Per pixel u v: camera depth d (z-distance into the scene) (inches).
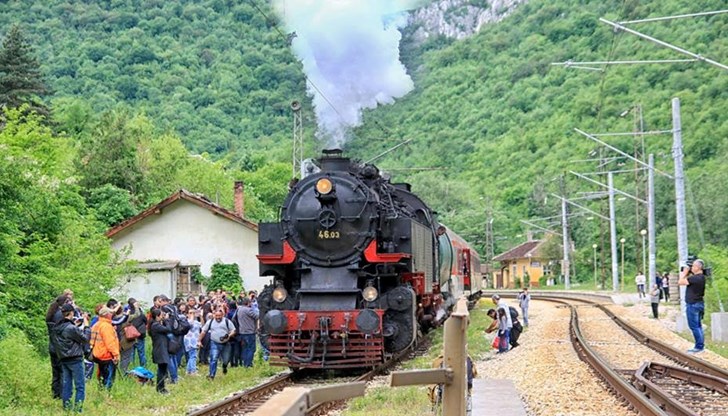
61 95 4286.4
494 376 695.7
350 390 204.8
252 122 4072.3
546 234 3821.4
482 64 4921.3
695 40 3248.0
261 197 2974.9
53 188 893.8
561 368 711.7
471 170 4377.5
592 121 3863.2
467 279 1638.8
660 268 2610.7
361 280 748.0
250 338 802.2
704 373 647.8
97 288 949.8
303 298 727.1
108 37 4756.4
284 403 150.0
